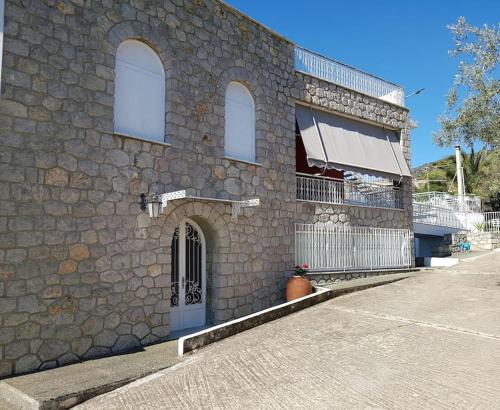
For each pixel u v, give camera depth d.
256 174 11.49
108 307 8.12
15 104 7.14
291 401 5.34
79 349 7.64
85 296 7.80
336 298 11.26
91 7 8.27
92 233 7.98
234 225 10.74
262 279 11.36
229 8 11.10
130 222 8.59
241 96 11.55
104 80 8.35
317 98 13.65
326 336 8.00
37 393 5.90
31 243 7.18
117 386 6.44
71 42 7.93
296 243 12.65
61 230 7.56
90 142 8.07
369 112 15.36
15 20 7.22
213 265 10.52
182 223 10.23
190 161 9.82
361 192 15.32
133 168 8.73
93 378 6.57
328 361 6.68
